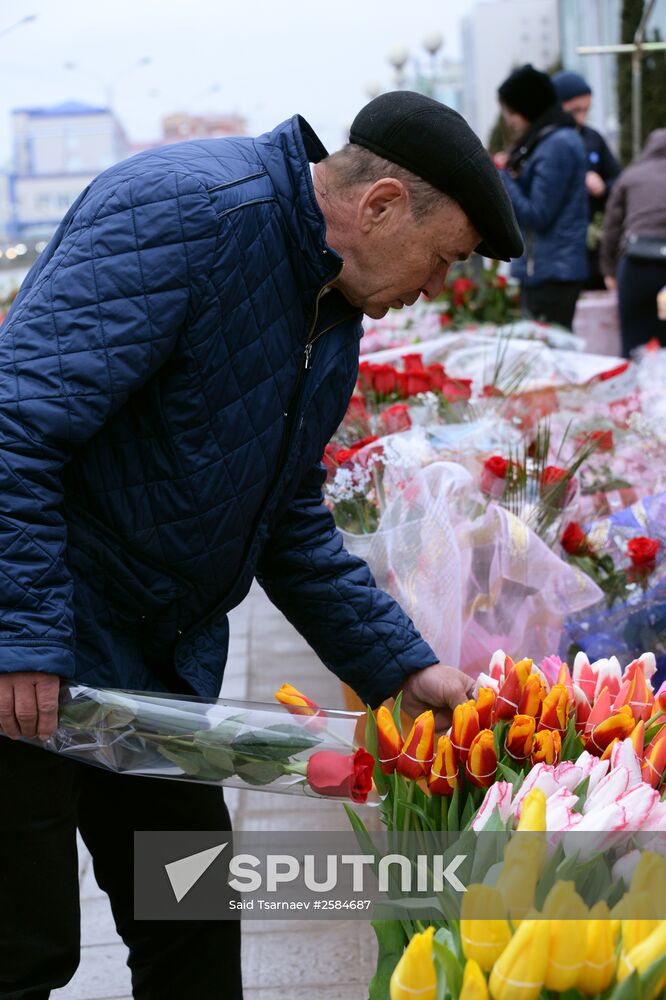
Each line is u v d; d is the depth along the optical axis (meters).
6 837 1.87
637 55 9.06
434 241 1.86
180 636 1.98
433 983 1.21
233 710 1.85
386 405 3.86
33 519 1.71
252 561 2.00
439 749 1.67
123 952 2.74
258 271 1.81
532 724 1.70
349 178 1.85
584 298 9.24
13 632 1.70
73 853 1.95
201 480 1.85
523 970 1.17
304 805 3.32
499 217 1.85
